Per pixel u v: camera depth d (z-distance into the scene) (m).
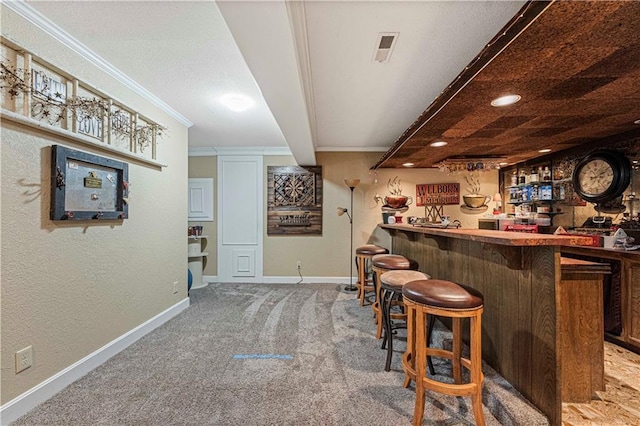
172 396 1.80
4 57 1.57
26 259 1.68
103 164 2.22
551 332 1.46
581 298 1.75
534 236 1.53
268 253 4.89
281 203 4.88
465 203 4.65
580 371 1.75
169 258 3.20
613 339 2.48
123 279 2.49
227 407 1.70
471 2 1.47
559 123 2.32
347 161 4.82
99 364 2.18
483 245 2.04
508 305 1.79
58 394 1.82
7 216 1.59
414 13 1.55
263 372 2.08
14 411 1.60
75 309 2.01
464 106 1.95
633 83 1.59
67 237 1.95
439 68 2.14
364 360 2.24
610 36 1.17
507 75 1.51
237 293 4.20
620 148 2.72
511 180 4.43
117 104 2.41
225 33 1.85
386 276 2.18
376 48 1.89
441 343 2.27
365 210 4.81
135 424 1.56
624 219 2.73
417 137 2.74
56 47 1.85
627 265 2.37
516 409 1.52
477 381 1.48
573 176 3.19
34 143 1.72
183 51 2.06
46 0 1.55
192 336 2.71
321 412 1.66
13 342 1.61
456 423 1.57
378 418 1.61
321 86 2.44
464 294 1.52
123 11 1.64
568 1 0.99
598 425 1.56
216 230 4.94
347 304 3.67
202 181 4.95
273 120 3.51
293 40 1.45
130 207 2.58
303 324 3.00
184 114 3.32
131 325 2.58
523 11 1.06
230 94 2.78
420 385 1.53
